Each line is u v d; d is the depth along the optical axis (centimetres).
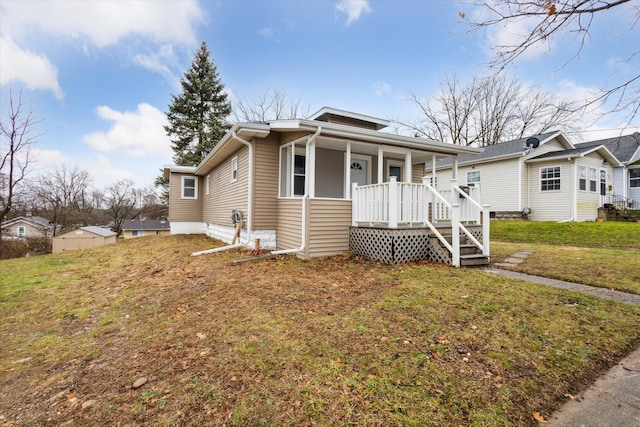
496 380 225
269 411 192
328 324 318
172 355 265
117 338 310
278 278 501
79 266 727
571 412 196
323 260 649
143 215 4084
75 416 194
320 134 685
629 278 500
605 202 1538
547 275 534
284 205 763
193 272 564
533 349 267
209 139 2497
